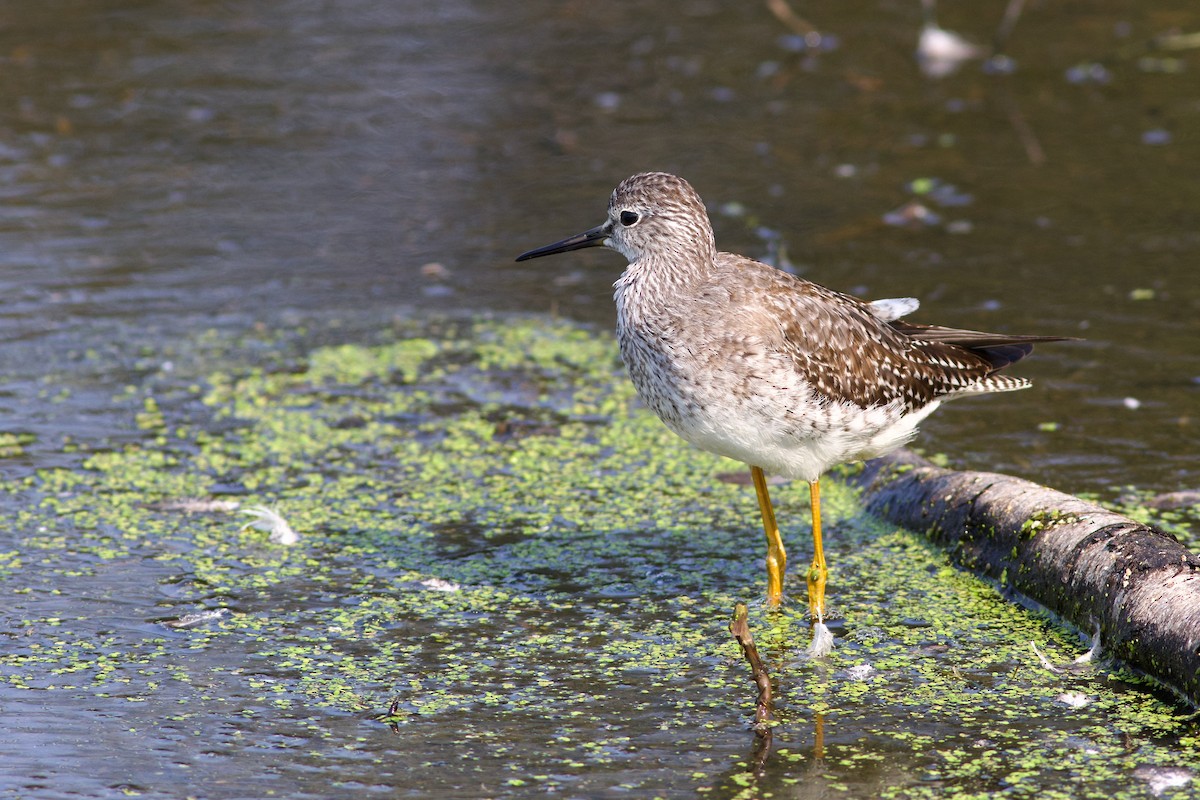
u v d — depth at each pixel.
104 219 17.92
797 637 9.52
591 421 13.15
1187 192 17.80
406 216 18.12
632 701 8.66
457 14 25.98
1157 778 7.68
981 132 19.97
